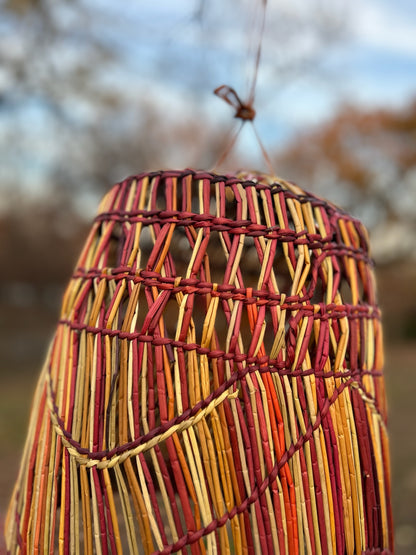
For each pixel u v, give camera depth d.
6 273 15.46
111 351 0.65
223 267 0.69
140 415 0.63
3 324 13.42
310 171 11.42
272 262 0.66
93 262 0.72
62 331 0.73
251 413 0.62
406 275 12.12
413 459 3.43
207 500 0.61
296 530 0.63
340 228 0.75
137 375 0.63
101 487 0.63
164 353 0.62
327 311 0.68
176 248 0.69
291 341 0.65
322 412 0.65
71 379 0.68
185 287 0.64
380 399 0.75
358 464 0.68
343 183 11.49
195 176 0.69
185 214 0.66
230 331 0.63
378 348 0.76
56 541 0.65
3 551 0.74
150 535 0.61
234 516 0.61
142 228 0.69
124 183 0.74
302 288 0.68
